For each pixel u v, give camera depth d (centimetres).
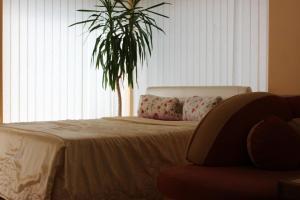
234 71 467
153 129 329
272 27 375
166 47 549
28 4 495
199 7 505
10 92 484
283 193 144
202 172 203
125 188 283
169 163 307
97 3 549
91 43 546
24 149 293
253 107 227
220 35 481
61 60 522
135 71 563
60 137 268
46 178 257
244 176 190
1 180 317
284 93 367
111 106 568
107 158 275
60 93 522
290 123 226
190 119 426
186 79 524
